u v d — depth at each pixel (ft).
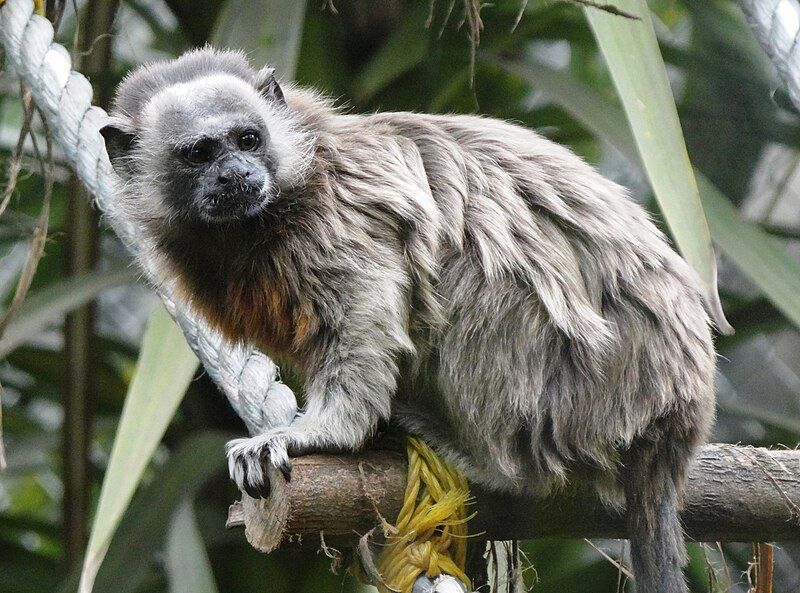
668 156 22.11
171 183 26.86
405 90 38.86
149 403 24.98
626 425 23.75
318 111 27.32
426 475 22.11
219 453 35.83
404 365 24.90
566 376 24.20
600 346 24.06
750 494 23.24
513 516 23.89
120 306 54.39
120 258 43.45
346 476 21.70
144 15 43.88
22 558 43.09
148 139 27.45
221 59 28.91
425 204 24.64
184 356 25.84
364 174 25.25
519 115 41.83
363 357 23.93
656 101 22.52
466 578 22.03
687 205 21.67
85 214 39.19
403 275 24.43
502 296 24.38
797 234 41.52
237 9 32.45
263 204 25.09
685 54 42.70
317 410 23.94
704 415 24.02
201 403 39.88
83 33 40.19
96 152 27.58
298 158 25.44
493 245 24.59
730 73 42.52
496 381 24.30
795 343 53.11
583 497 24.03
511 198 25.13
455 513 22.24
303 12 32.45
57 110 27.58
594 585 39.34
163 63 29.43
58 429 43.16
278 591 37.68
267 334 26.37
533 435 24.08
